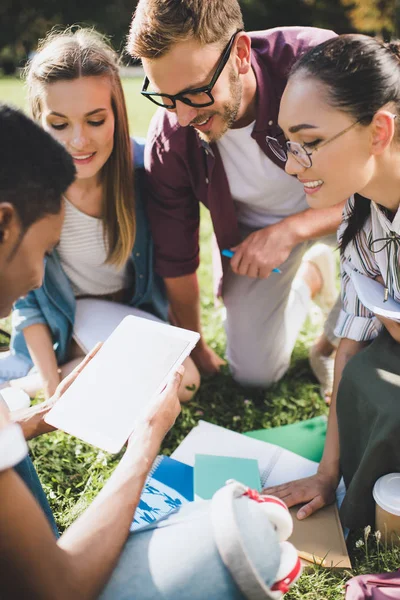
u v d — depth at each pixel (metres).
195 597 1.25
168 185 2.60
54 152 1.28
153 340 1.98
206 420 2.62
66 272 2.74
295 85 1.69
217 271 2.83
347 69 1.62
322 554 1.91
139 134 8.25
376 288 2.03
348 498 1.96
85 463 2.29
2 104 1.26
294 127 1.69
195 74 2.02
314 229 2.51
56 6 23.44
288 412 2.67
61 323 2.66
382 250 1.94
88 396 1.82
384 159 1.72
